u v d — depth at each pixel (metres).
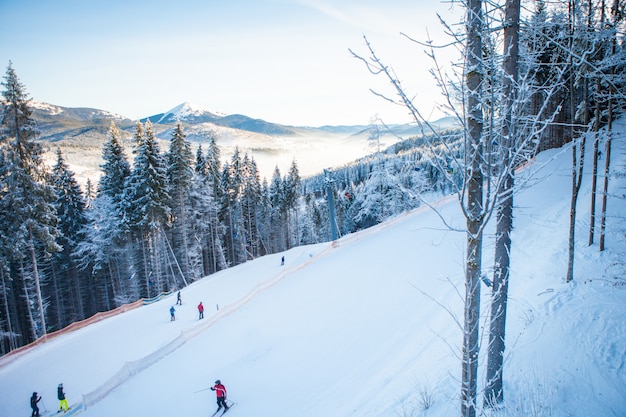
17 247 23.27
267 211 59.09
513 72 5.62
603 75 8.79
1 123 22.47
